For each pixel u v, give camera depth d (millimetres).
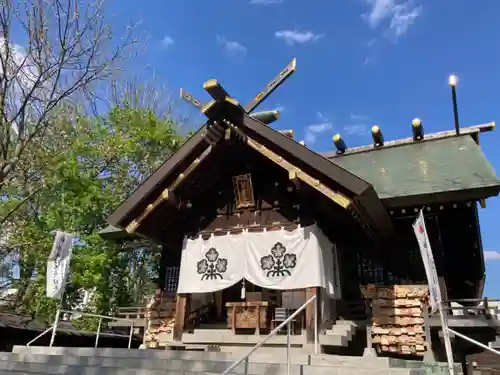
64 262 11430
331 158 16391
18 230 18641
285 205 11531
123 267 20531
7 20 15391
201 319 12914
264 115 11805
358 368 6590
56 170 18250
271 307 10859
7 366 8453
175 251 14641
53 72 15992
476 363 17531
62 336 17203
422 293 10406
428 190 11086
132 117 21703
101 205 19250
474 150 13500
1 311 17656
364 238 12281
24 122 16359
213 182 12594
